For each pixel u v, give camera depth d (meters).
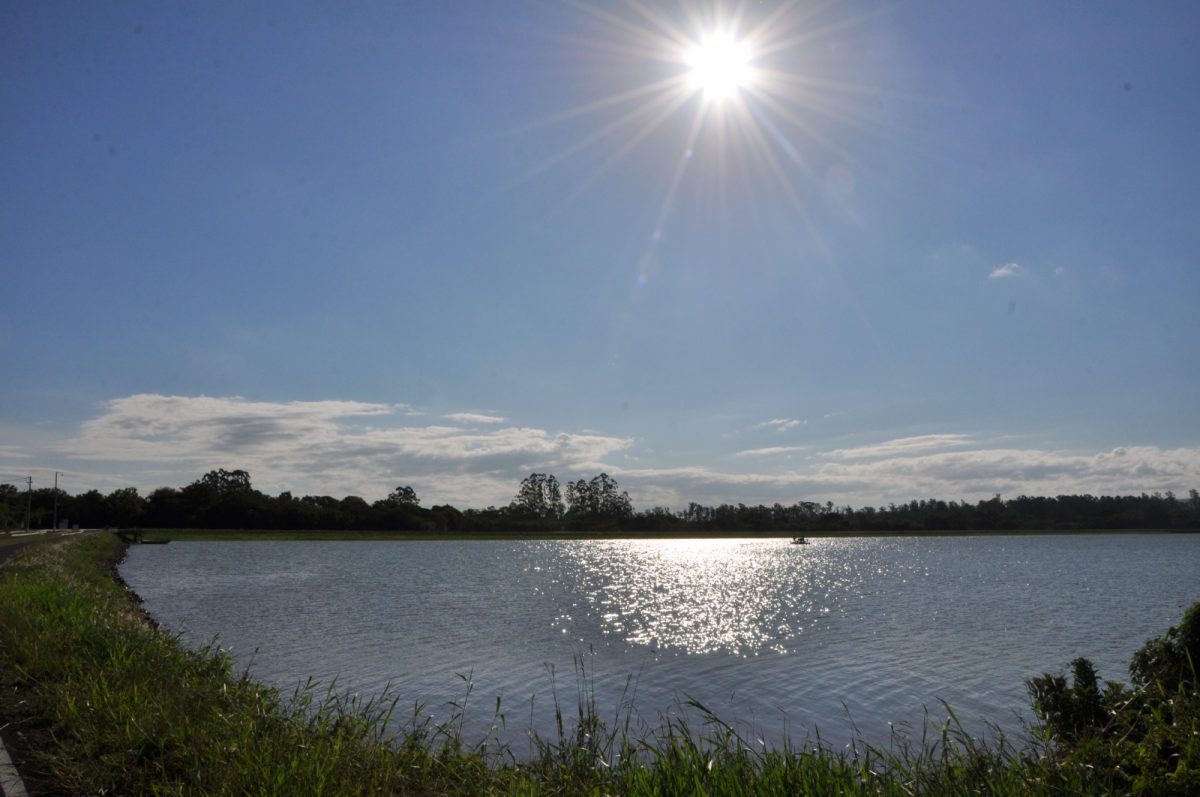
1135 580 70.88
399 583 59.44
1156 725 7.23
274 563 78.31
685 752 7.95
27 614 16.12
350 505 170.75
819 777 6.97
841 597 54.56
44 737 8.53
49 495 149.50
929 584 66.75
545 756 8.60
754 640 33.12
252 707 10.26
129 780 7.15
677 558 112.31
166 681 11.23
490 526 195.00
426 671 23.44
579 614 41.94
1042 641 33.00
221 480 164.00
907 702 20.64
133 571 63.81
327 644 28.67
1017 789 6.54
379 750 8.54
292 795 6.57
